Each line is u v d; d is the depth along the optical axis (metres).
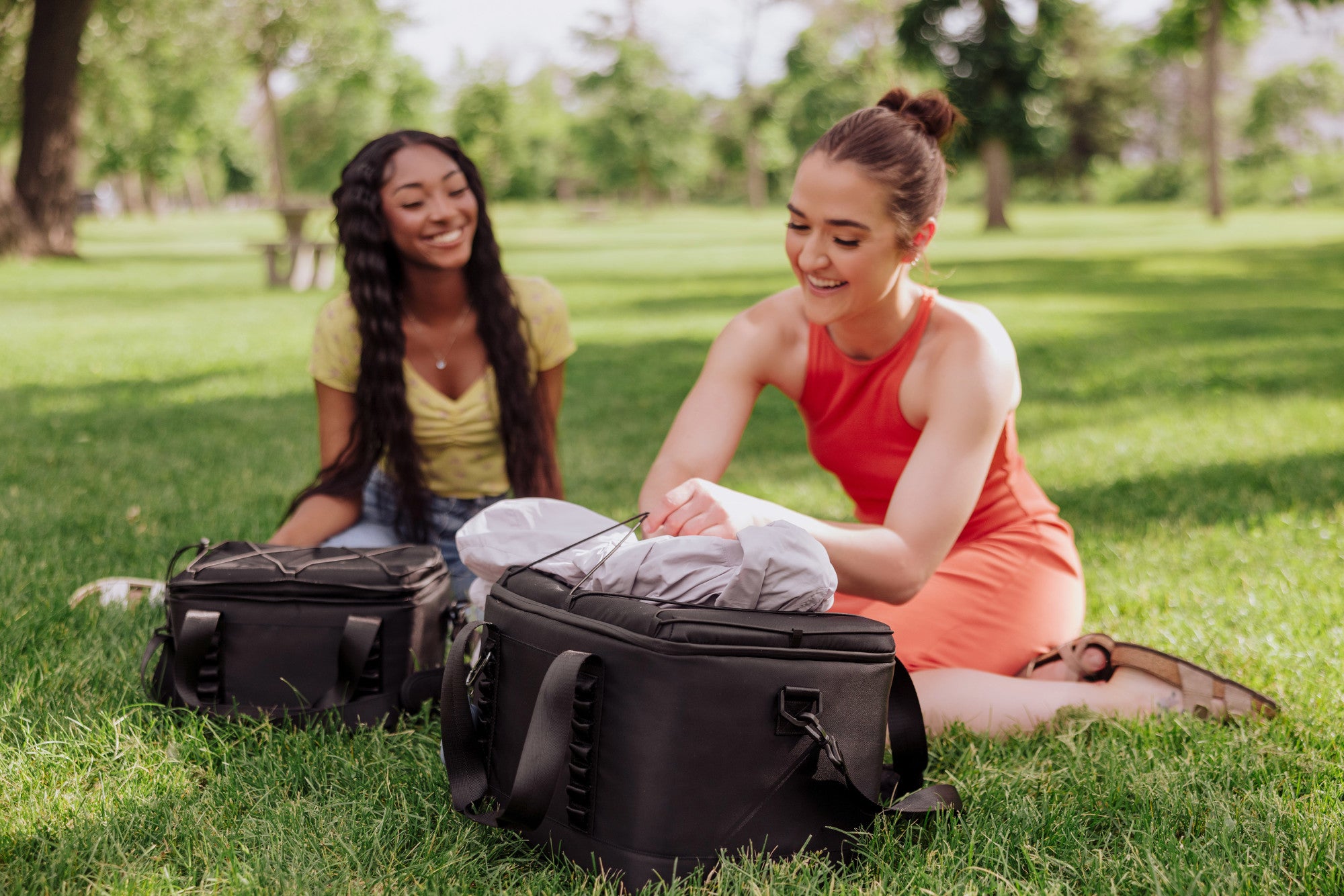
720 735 1.57
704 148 64.38
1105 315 11.41
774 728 1.59
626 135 60.59
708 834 1.58
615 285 15.85
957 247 26.14
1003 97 33.69
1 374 7.48
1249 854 1.67
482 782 1.76
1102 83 54.94
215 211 82.69
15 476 4.46
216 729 2.06
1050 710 2.20
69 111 19.36
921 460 2.14
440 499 2.89
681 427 2.37
